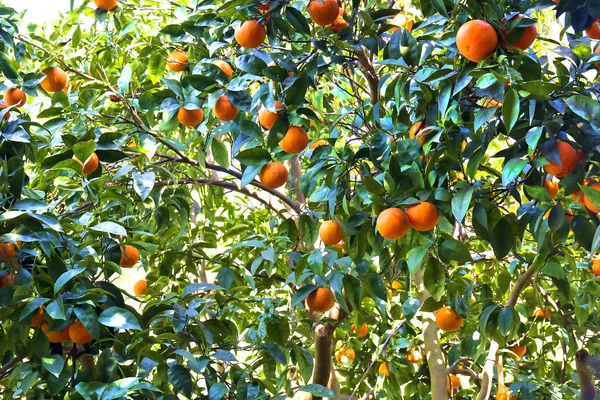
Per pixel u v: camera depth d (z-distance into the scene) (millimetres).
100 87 3049
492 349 2814
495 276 3473
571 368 3561
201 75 2322
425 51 2109
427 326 3170
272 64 2252
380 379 3240
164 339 2330
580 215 1969
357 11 2385
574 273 2547
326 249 2748
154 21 3961
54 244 2078
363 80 3543
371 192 1938
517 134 1835
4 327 2199
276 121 2176
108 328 2234
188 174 3559
